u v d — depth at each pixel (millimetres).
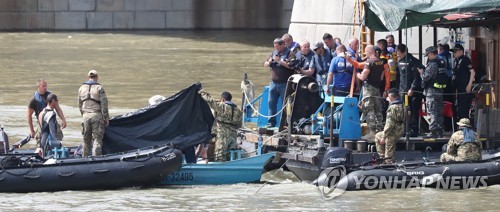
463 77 67938
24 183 60062
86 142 65250
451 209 55750
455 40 76625
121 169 61438
